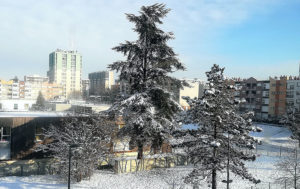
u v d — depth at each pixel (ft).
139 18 71.00
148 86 73.00
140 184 64.59
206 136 53.78
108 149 77.10
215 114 49.26
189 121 53.47
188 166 81.71
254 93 255.50
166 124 71.87
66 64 610.24
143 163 76.95
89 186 62.49
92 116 77.56
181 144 54.34
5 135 75.25
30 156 76.33
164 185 64.08
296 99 220.02
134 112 72.28
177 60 70.49
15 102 257.34
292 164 65.21
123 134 72.95
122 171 73.77
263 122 219.82
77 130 72.49
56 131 74.18
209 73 52.26
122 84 78.79
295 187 58.85
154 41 74.79
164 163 80.53
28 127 76.23
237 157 51.60
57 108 224.33
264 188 63.41
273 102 238.07
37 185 61.98
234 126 48.96
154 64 73.15
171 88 76.02
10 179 67.26
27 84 460.96
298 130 123.85
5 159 74.43
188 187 62.69
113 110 70.28
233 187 63.82
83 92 604.08
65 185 62.64
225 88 51.06
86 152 65.51
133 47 70.79
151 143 72.18
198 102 49.90
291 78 238.68
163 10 73.56
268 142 141.18
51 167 76.54
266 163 87.86
